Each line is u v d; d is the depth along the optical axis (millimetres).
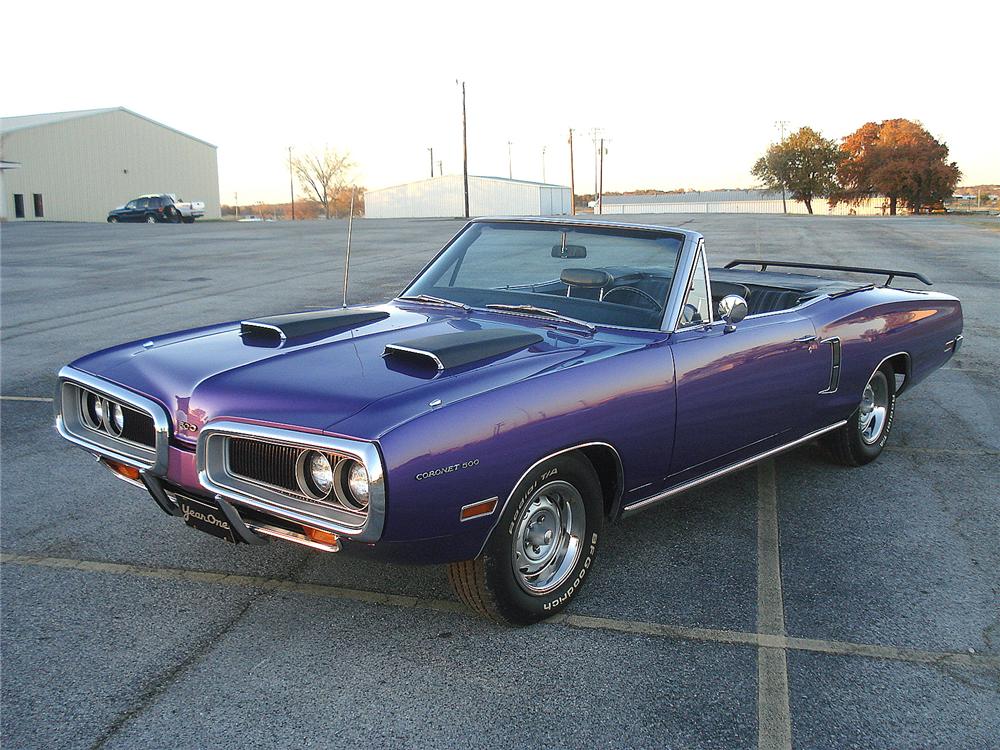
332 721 2723
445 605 3510
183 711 2768
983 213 75812
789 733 2711
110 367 3516
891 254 20297
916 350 5477
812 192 93625
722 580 3748
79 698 2832
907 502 4703
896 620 3422
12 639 3201
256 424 2900
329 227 37094
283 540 2992
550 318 3986
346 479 2773
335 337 3684
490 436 2916
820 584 3725
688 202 123250
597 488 3451
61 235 29578
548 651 3160
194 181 63281
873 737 2699
